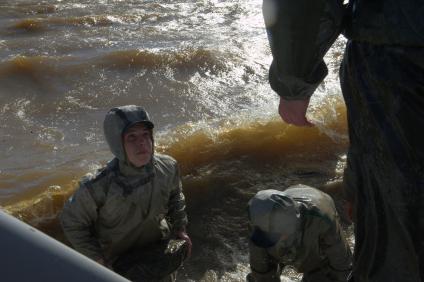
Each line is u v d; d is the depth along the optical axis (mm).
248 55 10508
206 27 12383
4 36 11812
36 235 976
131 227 4109
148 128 3951
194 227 5539
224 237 5438
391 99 1708
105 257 4230
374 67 1727
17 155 7109
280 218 3512
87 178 3992
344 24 1779
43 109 8578
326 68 1813
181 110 8352
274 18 1681
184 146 6703
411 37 1641
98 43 11273
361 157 1830
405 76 1682
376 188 1814
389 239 1817
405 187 1721
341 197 5957
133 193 3986
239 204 5871
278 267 3842
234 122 7227
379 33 1688
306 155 6609
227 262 5141
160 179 4086
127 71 9914
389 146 1725
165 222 4363
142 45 11086
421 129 1682
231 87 9227
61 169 6664
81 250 3998
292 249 3580
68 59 10281
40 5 13711
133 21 12773
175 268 4234
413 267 1775
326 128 6977
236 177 6234
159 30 12188
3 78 9562
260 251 3578
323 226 3693
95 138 7637
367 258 1901
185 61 10188
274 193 3604
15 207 5836
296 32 1677
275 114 7418
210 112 8234
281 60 1735
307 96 1833
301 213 3609
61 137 7656
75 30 12164
